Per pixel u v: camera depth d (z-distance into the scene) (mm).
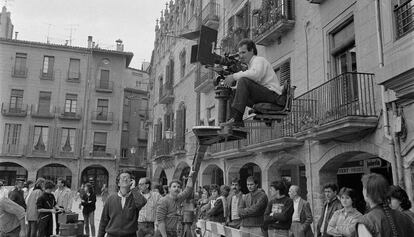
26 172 41031
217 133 4266
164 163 27078
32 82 41969
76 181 40969
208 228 8078
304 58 12500
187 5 26422
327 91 10477
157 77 33562
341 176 12242
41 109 41750
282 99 4270
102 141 42844
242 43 4453
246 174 17688
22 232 7027
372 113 9031
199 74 20812
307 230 7320
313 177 11594
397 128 8094
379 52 8797
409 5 8141
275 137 13031
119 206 5824
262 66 4230
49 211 10039
